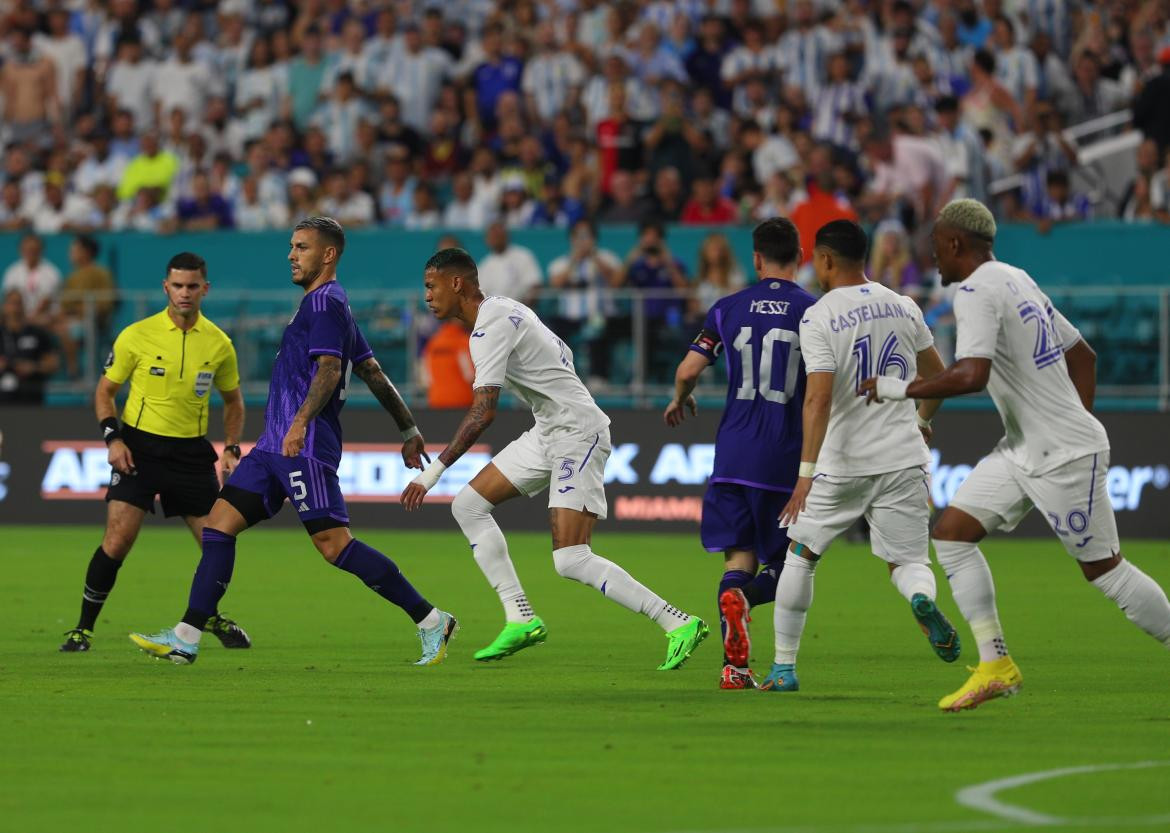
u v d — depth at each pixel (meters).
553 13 90.62
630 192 77.75
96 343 74.38
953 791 21.14
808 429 28.19
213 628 36.97
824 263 29.36
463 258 33.22
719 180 80.75
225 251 78.31
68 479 73.62
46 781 21.88
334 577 53.84
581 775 22.25
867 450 28.95
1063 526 27.27
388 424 71.56
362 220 80.75
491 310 32.66
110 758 23.50
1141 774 22.20
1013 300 26.91
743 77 84.94
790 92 81.06
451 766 22.91
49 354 74.69
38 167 88.50
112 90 92.31
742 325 31.14
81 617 36.47
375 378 34.47
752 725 26.31
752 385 31.05
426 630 33.94
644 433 69.75
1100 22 86.38
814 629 40.78
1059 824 19.17
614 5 88.31
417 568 56.50
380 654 35.91
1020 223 73.12
